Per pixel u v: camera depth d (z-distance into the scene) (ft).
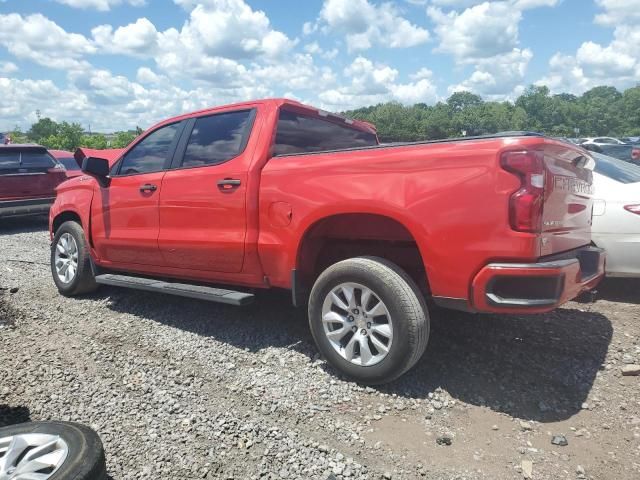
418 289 11.18
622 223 16.71
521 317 15.74
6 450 7.97
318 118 15.53
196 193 14.55
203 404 11.13
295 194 12.55
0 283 20.76
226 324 15.62
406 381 11.93
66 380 12.24
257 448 9.58
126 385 12.00
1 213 34.58
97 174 16.96
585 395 11.37
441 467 9.04
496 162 9.91
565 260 10.69
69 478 7.30
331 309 12.15
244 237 13.51
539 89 571.28
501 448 9.56
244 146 13.96
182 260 15.28
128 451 9.52
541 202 9.91
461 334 14.42
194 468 9.02
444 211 10.46
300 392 11.53
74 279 18.60
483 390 11.57
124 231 16.78
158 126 16.61
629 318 15.80
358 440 9.81
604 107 537.65
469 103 602.44
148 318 16.42
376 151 11.59
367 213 11.55
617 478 8.71
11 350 14.02
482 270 10.16
